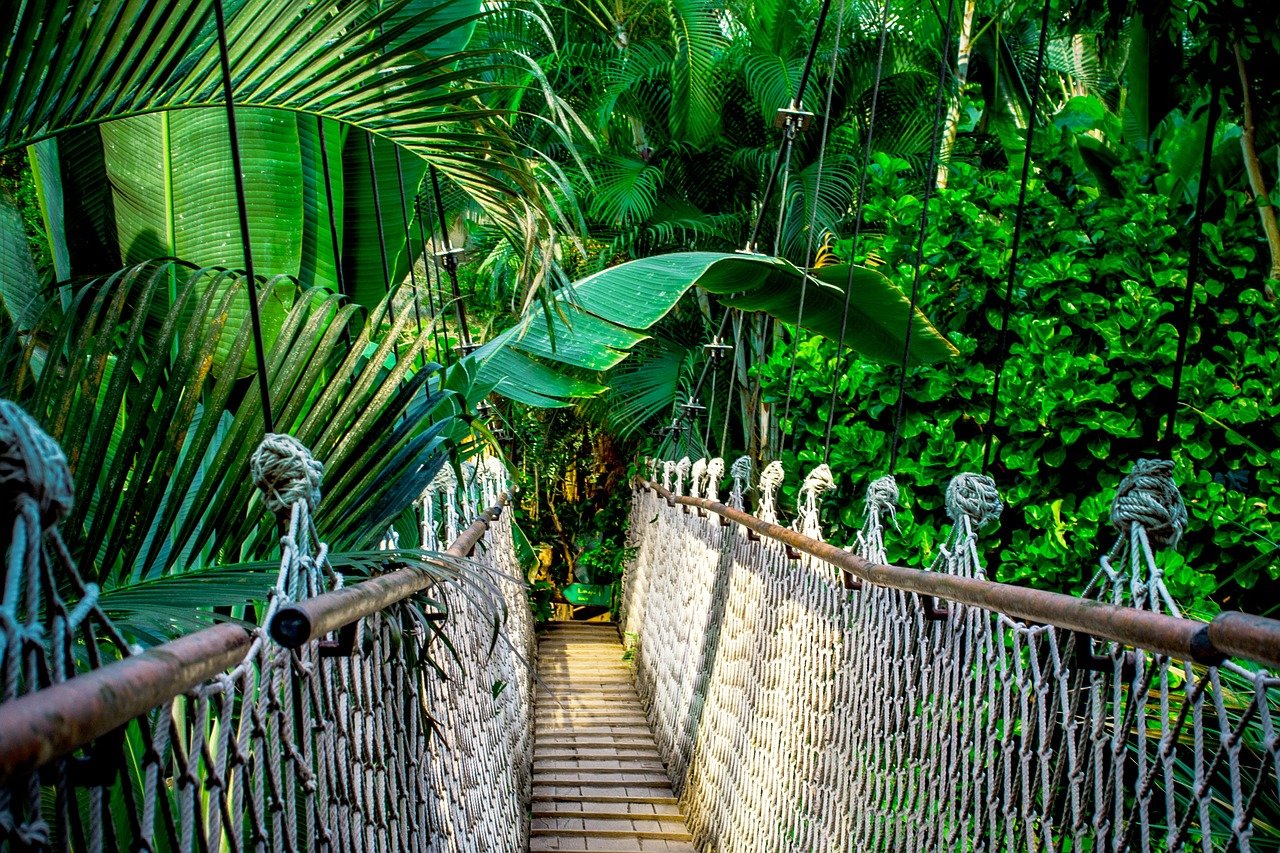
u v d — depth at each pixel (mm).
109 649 1817
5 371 1912
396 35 1999
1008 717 1756
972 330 4285
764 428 7977
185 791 889
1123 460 3646
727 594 4965
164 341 1756
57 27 1529
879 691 2521
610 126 9492
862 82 8594
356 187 3504
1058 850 1690
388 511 2176
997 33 8539
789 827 3416
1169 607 1273
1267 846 1889
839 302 4352
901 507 3975
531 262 2312
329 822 1383
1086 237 4090
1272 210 3848
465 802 2920
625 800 5676
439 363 2389
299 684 1283
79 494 1661
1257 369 3609
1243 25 3521
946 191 4348
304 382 1931
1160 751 1293
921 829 2160
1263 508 3314
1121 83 7094
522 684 6176
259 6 1817
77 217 2945
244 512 1845
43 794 1698
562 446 11773
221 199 2990
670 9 8539
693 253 4574
